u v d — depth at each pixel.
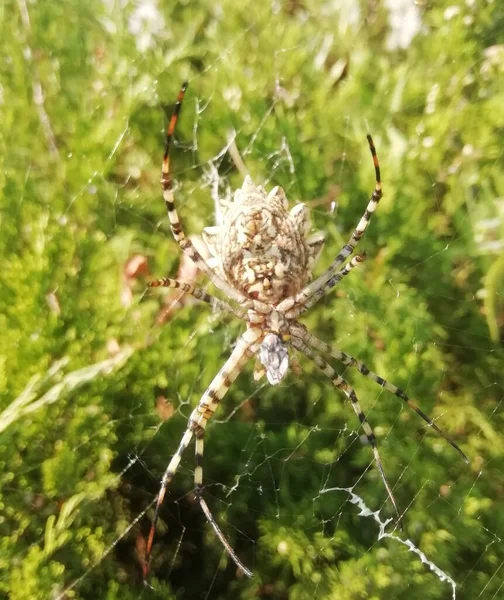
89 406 0.08
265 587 0.08
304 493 0.08
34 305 0.08
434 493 0.08
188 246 0.06
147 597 0.07
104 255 0.08
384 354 0.08
